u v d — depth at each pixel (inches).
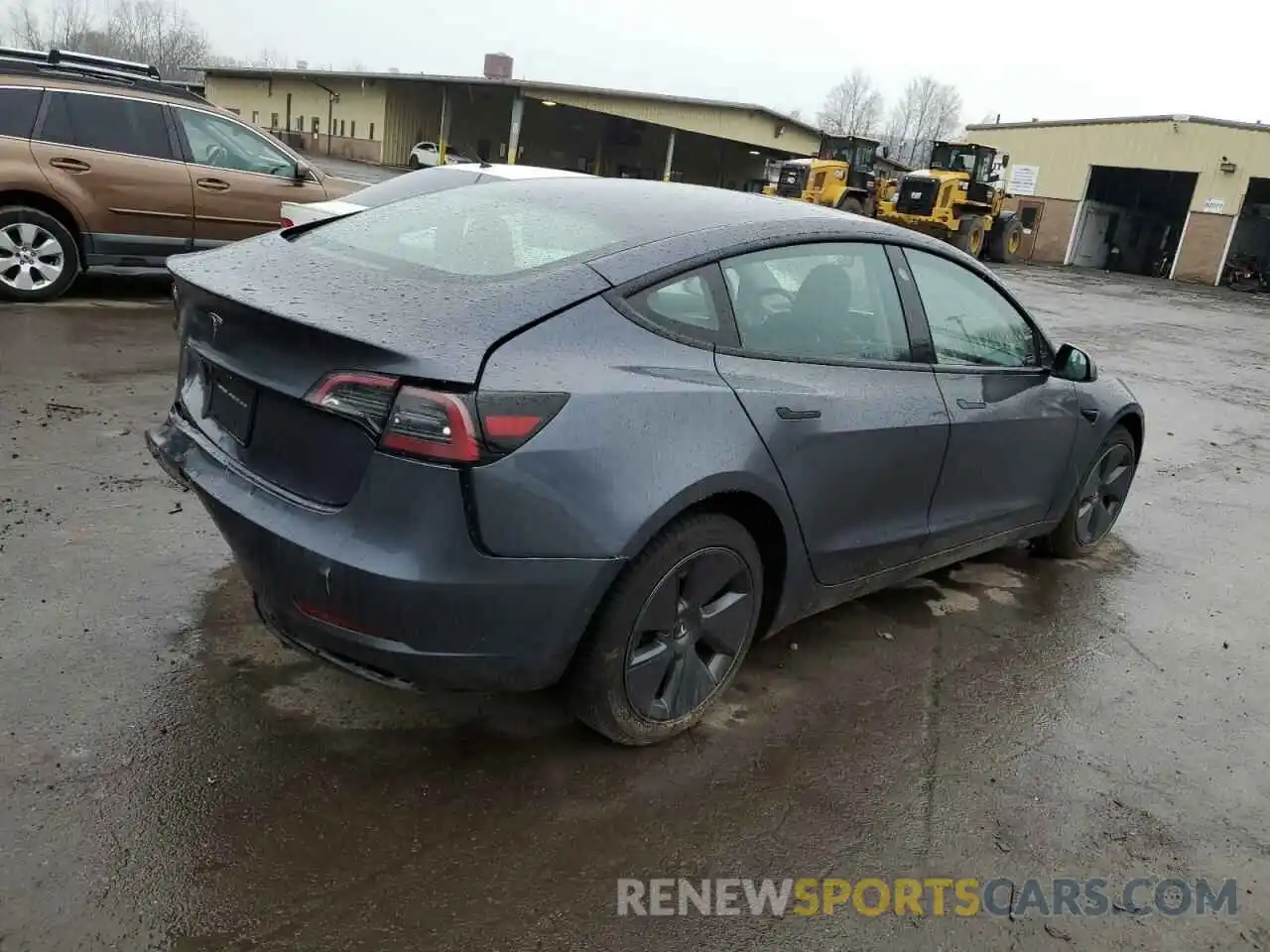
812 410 119.3
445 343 92.8
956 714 132.9
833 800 111.7
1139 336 601.3
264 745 109.0
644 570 104.9
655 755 115.9
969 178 1124.5
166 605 135.6
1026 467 164.4
